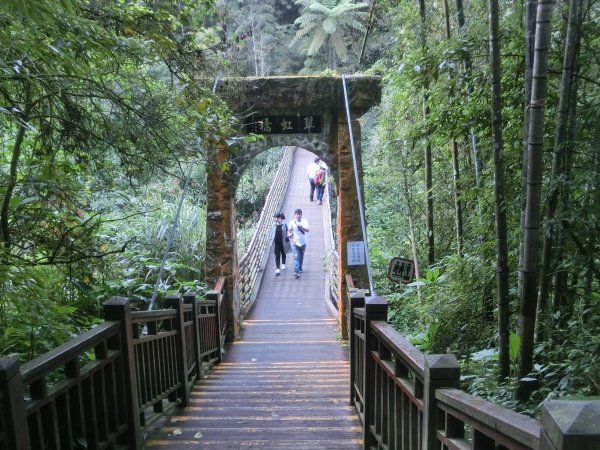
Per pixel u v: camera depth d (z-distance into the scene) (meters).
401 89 5.07
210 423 3.73
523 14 3.25
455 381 1.84
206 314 5.63
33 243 3.76
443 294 4.84
